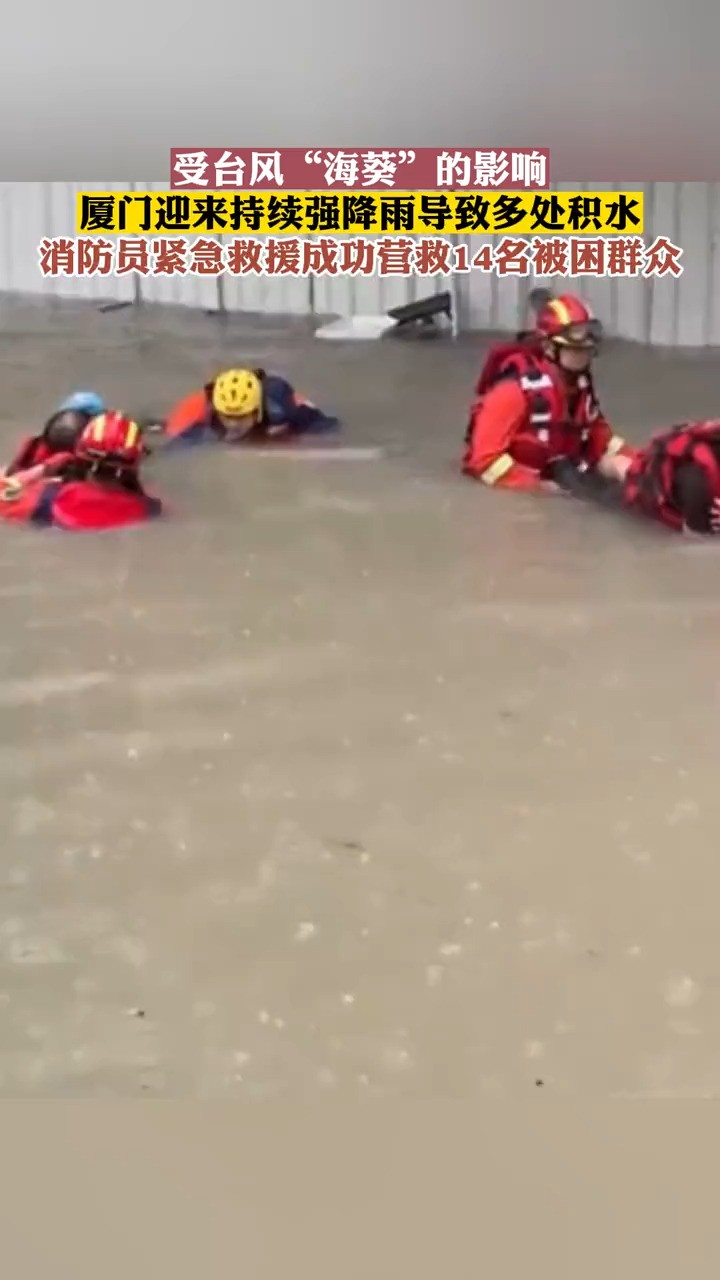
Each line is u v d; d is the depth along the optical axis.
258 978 1.59
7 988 1.57
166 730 2.25
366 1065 1.44
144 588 3.00
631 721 2.28
